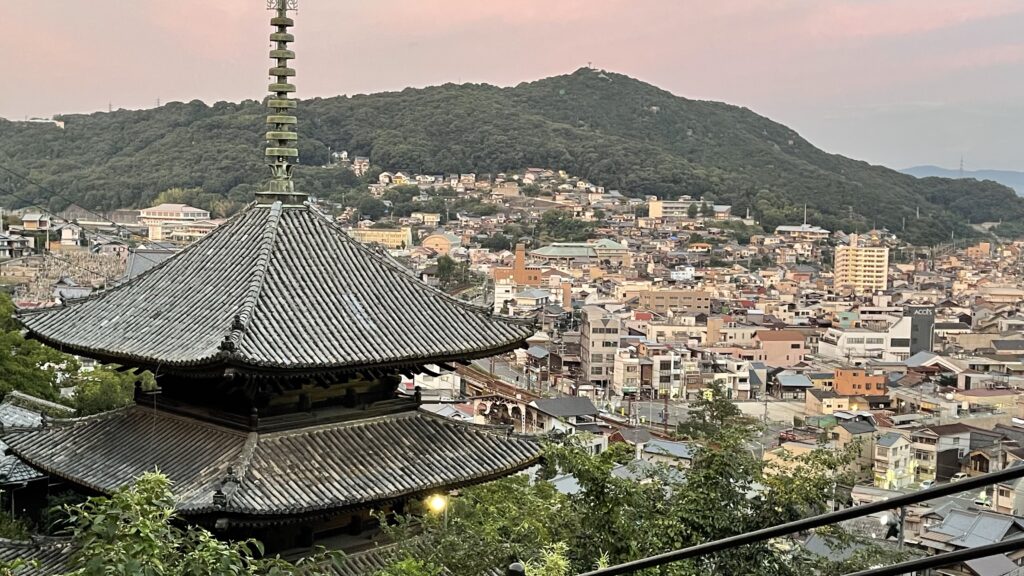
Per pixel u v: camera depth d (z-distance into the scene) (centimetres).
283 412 2211
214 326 2188
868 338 16750
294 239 2486
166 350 2136
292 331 2170
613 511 2938
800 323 18688
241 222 2573
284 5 2542
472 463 2358
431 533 2423
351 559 2245
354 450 2253
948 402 12075
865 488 7481
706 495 3073
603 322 14050
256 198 2591
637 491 3022
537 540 2794
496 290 17725
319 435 2253
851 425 10181
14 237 18825
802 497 3109
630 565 794
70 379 6034
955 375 14325
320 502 2033
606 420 10650
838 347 16588
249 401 2141
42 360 5572
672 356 13862
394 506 2458
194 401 2302
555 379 14050
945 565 589
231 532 2086
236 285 2330
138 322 2323
